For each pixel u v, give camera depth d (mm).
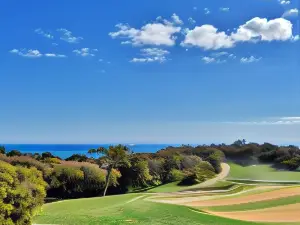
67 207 41625
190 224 29047
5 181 22406
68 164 79750
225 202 48438
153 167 90312
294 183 72812
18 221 23188
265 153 123562
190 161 97688
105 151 76375
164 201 49188
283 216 37406
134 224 28875
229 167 111000
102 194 77750
